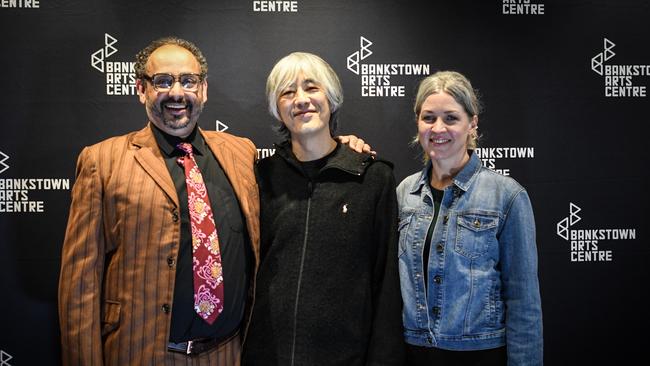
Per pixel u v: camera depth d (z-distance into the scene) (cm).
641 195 260
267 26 247
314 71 183
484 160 254
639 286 261
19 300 242
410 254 182
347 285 178
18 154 240
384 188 186
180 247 172
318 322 174
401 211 190
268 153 249
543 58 255
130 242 169
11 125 239
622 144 259
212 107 247
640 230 260
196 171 180
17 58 238
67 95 241
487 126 254
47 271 243
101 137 243
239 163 191
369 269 183
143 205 169
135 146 179
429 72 252
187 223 173
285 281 179
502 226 175
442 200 181
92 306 168
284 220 183
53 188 241
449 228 177
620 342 260
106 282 174
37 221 242
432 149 178
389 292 179
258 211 188
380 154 253
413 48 251
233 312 177
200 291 171
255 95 247
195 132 187
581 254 258
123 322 168
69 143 242
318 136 186
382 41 251
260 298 182
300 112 181
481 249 173
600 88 257
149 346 168
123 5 242
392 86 252
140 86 184
